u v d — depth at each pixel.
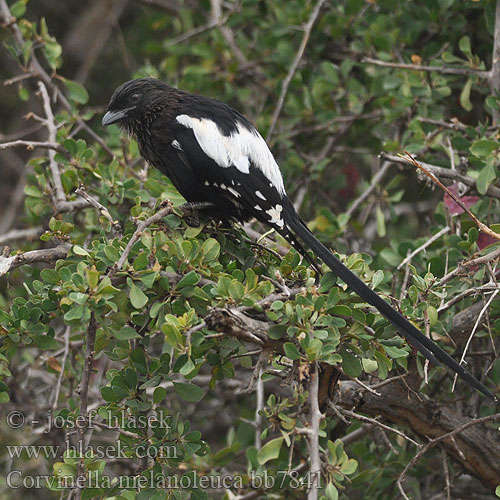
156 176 10.64
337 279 7.07
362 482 8.88
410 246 9.65
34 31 10.57
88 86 15.16
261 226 10.68
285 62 11.95
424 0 10.63
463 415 9.19
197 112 9.16
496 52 9.58
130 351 6.88
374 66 11.48
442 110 10.48
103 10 14.99
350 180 12.77
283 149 11.94
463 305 8.59
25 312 6.88
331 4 12.07
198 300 6.79
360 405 8.29
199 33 13.49
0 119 15.21
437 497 9.22
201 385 10.54
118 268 6.37
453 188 9.66
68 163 9.21
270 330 6.34
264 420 10.00
